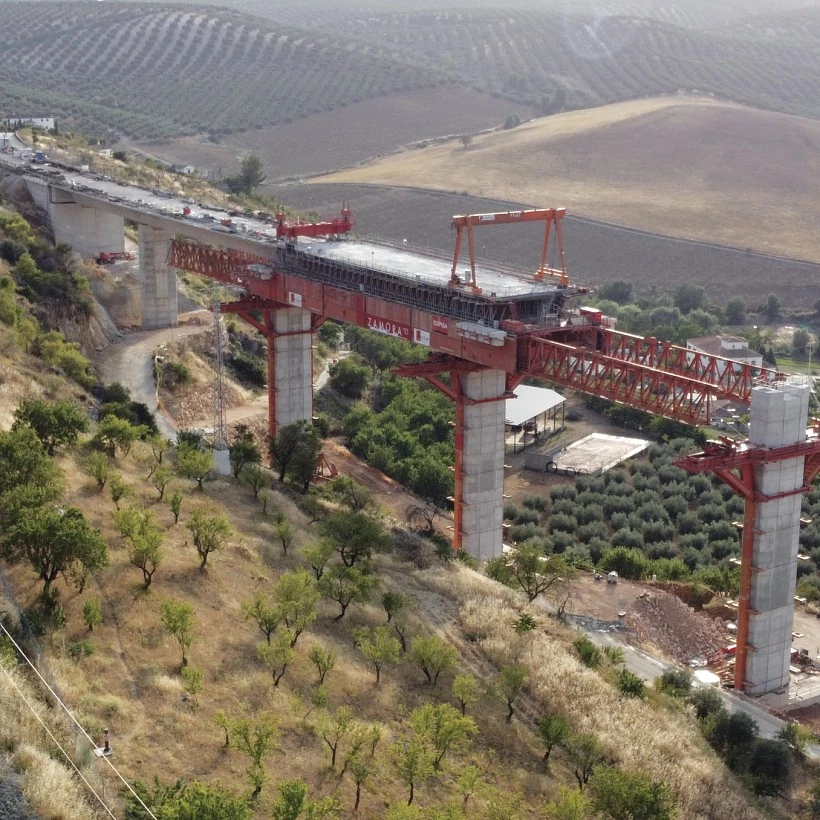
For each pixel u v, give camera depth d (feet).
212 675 218.18
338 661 240.94
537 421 588.09
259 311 503.20
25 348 418.72
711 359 317.42
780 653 307.17
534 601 325.42
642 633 325.21
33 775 153.79
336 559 301.63
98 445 316.19
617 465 524.52
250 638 236.63
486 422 370.53
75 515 228.22
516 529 438.81
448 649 245.65
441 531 409.28
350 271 402.11
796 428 295.89
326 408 542.57
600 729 247.70
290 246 437.17
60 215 607.37
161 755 188.65
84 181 634.84
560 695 255.70
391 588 293.02
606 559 383.65
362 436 501.15
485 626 280.92
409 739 220.02
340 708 213.66
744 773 256.52
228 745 196.03
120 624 225.15
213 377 520.01
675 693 280.72
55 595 222.69
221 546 276.00
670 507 466.70
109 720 192.24
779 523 298.15
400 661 250.37
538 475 515.91
